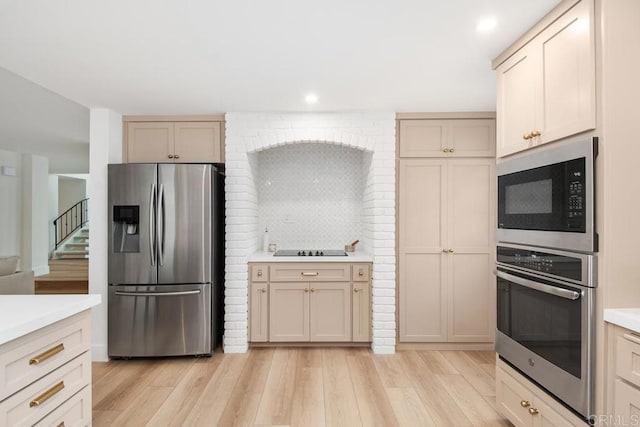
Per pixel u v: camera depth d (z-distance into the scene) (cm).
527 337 201
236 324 359
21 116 423
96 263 342
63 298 177
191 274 337
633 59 152
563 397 171
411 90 298
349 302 364
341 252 403
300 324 364
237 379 300
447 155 358
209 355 346
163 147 364
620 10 152
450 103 333
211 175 339
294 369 320
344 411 251
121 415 245
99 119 344
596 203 154
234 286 360
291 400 266
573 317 164
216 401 264
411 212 360
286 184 431
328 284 364
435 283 360
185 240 337
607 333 151
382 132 359
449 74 264
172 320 335
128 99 319
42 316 144
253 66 250
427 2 174
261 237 431
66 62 242
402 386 289
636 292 152
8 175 671
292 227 431
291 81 278
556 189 175
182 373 312
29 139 554
